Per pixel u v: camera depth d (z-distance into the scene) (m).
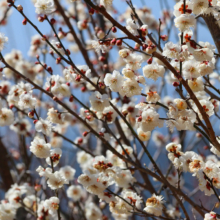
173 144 1.26
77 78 1.26
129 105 1.30
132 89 1.21
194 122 1.21
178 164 1.24
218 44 1.27
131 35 1.18
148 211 1.25
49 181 1.28
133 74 1.21
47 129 1.27
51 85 1.29
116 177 1.27
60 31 1.45
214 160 1.45
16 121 1.64
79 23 1.59
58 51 1.30
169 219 1.26
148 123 1.20
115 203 1.27
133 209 1.27
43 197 1.57
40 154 1.26
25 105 1.26
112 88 1.21
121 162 1.38
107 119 1.28
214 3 1.22
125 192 1.29
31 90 1.28
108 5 1.22
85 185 1.25
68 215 1.63
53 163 1.29
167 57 1.19
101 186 1.25
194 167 1.22
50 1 1.24
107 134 1.30
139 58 1.21
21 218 1.60
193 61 1.20
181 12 1.21
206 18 1.27
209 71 1.19
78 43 1.58
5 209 1.42
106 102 1.24
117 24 1.18
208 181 1.23
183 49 1.19
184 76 1.20
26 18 1.24
